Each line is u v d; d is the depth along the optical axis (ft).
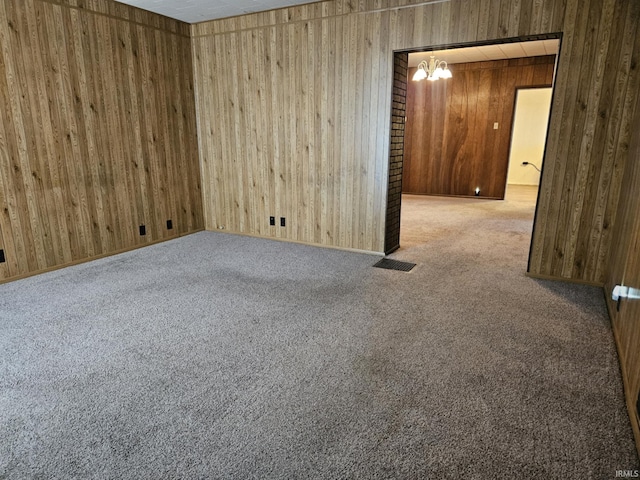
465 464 5.21
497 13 11.25
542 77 24.22
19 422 5.93
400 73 13.64
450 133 27.30
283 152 15.57
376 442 5.57
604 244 11.07
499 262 13.51
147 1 13.46
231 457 5.31
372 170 14.03
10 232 11.68
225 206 17.52
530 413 6.15
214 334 8.61
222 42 15.74
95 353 7.84
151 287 11.32
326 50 13.89
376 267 13.05
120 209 14.58
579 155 10.91
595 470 5.11
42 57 11.84
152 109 15.24
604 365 7.45
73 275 12.32
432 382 6.92
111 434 5.70
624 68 10.07
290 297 10.61
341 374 7.16
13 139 11.48
